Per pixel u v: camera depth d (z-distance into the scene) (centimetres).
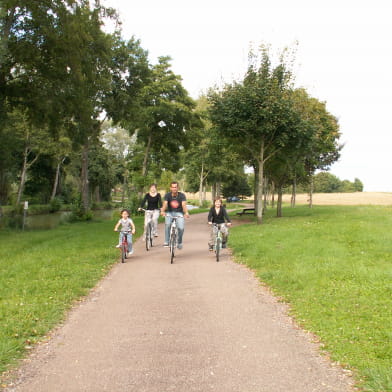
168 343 445
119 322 524
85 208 2873
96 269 888
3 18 1438
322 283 688
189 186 6650
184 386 343
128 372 372
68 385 349
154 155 3662
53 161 4862
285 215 2675
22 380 360
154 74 2852
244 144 2122
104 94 2484
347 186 14375
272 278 763
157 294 670
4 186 4494
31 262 955
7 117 2066
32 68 1728
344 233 1276
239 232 1587
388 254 920
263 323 514
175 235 980
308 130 1923
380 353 400
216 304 605
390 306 548
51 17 1525
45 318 537
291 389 336
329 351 416
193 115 3019
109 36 2028
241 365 385
